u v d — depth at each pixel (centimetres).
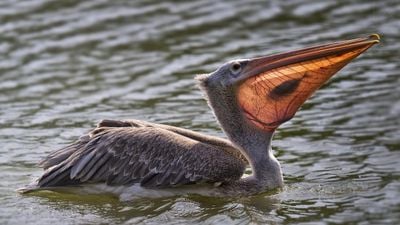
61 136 1541
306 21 2081
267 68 1234
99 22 2134
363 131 1516
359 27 2014
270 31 2041
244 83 1266
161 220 1181
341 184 1301
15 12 2189
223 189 1264
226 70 1286
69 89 1795
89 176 1240
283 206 1225
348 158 1407
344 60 1199
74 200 1259
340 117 1588
